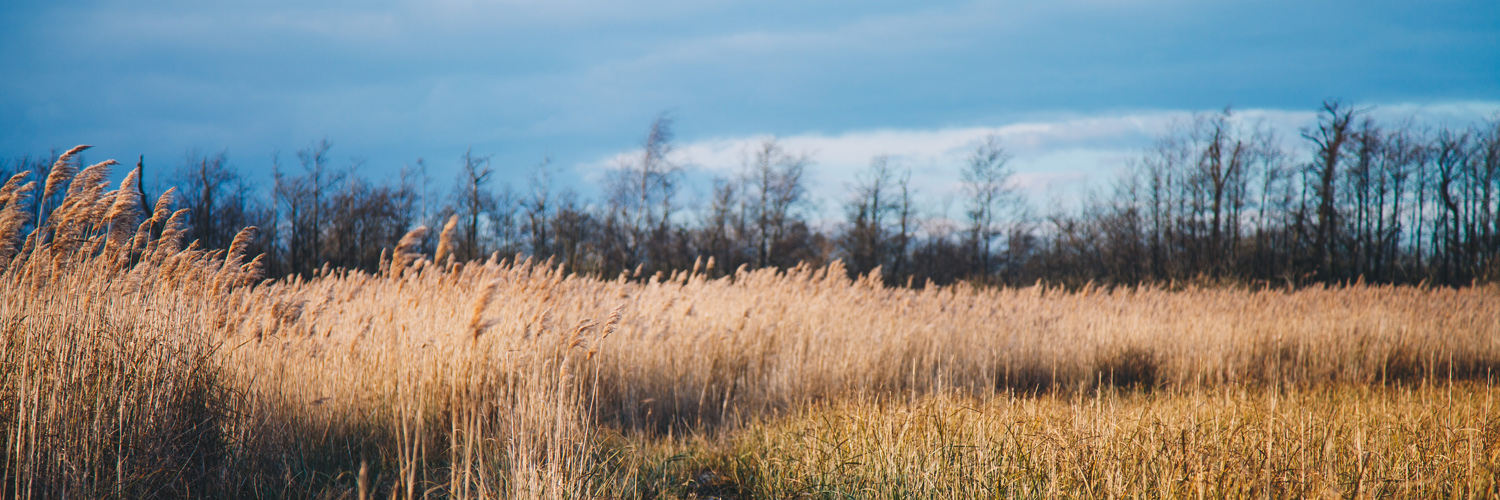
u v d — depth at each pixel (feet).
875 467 14.52
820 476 15.02
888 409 17.98
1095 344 31.71
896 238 138.00
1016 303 39.45
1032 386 28.60
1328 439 13.76
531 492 12.51
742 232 131.23
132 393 13.21
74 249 14.67
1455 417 16.40
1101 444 13.42
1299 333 34.71
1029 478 12.92
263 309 18.07
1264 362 31.76
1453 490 12.08
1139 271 121.80
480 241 126.62
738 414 21.90
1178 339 32.71
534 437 14.46
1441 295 54.95
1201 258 117.19
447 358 18.43
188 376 14.21
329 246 120.67
